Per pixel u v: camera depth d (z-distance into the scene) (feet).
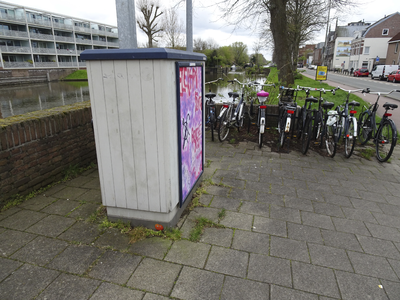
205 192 11.91
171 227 9.14
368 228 9.69
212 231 9.23
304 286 7.09
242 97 20.45
